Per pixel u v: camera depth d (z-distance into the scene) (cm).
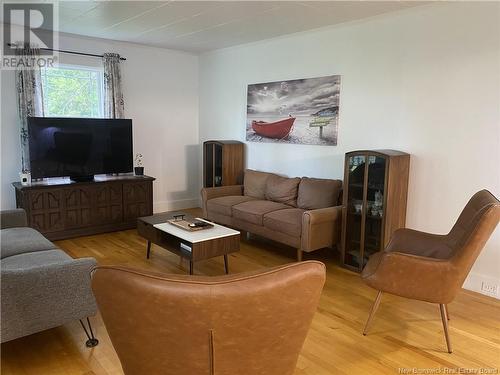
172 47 562
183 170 629
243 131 552
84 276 226
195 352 131
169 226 369
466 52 321
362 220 366
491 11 305
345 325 272
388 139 382
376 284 250
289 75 477
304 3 342
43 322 216
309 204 423
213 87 598
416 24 351
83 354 232
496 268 317
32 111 461
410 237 296
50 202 443
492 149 313
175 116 609
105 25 434
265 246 450
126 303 127
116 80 524
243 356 135
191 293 122
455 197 338
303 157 471
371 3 338
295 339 144
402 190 357
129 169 524
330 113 434
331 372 220
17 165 472
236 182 546
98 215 482
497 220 223
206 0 339
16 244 293
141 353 135
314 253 429
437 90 342
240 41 509
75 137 471
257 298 126
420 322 278
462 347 246
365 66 396
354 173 373
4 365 220
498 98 307
